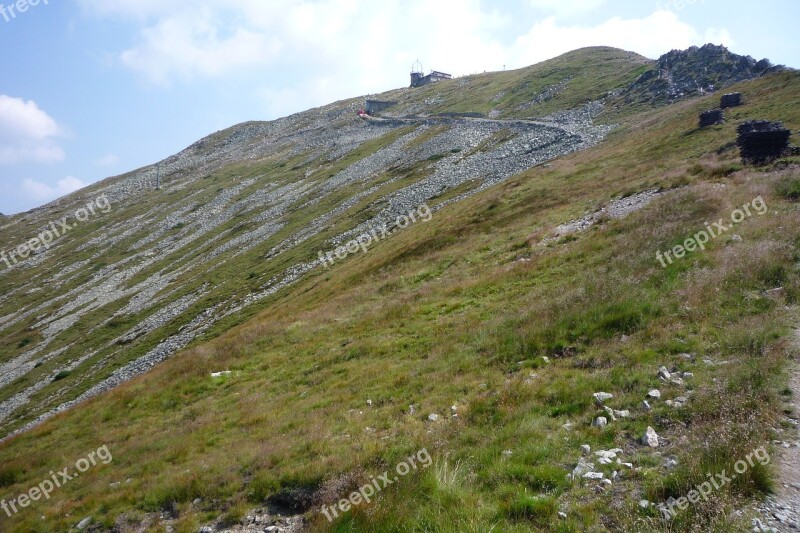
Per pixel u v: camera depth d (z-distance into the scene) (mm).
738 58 77875
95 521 14531
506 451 10148
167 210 130000
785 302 13352
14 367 65562
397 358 20188
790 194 21734
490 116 114250
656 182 31516
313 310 35031
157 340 56594
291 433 15789
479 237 37094
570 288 19297
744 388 9789
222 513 12297
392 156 103375
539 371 13984
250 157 168250
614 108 84812
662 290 16078
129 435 23359
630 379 11625
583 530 7398
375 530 8844
